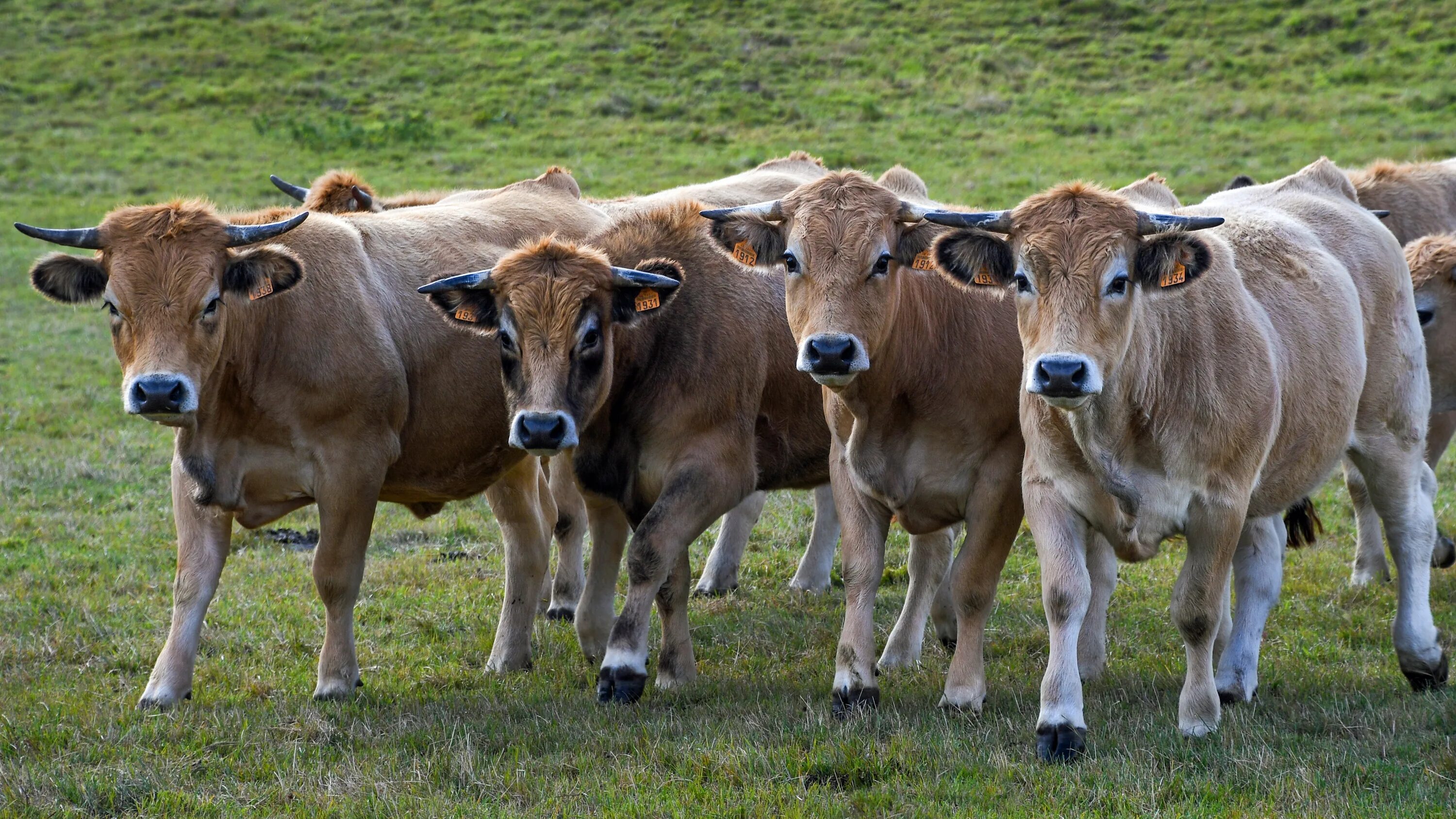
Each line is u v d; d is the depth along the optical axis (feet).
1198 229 27.14
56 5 176.35
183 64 155.94
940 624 38.22
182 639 32.55
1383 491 33.86
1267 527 32.96
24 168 125.29
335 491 32.78
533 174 118.11
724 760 27.27
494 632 39.63
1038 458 28.53
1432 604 39.19
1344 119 119.75
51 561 44.50
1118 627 38.52
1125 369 26.96
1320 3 151.23
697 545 49.11
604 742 29.19
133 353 30.32
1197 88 132.87
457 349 35.27
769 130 128.16
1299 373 30.09
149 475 55.47
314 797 26.22
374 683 35.01
